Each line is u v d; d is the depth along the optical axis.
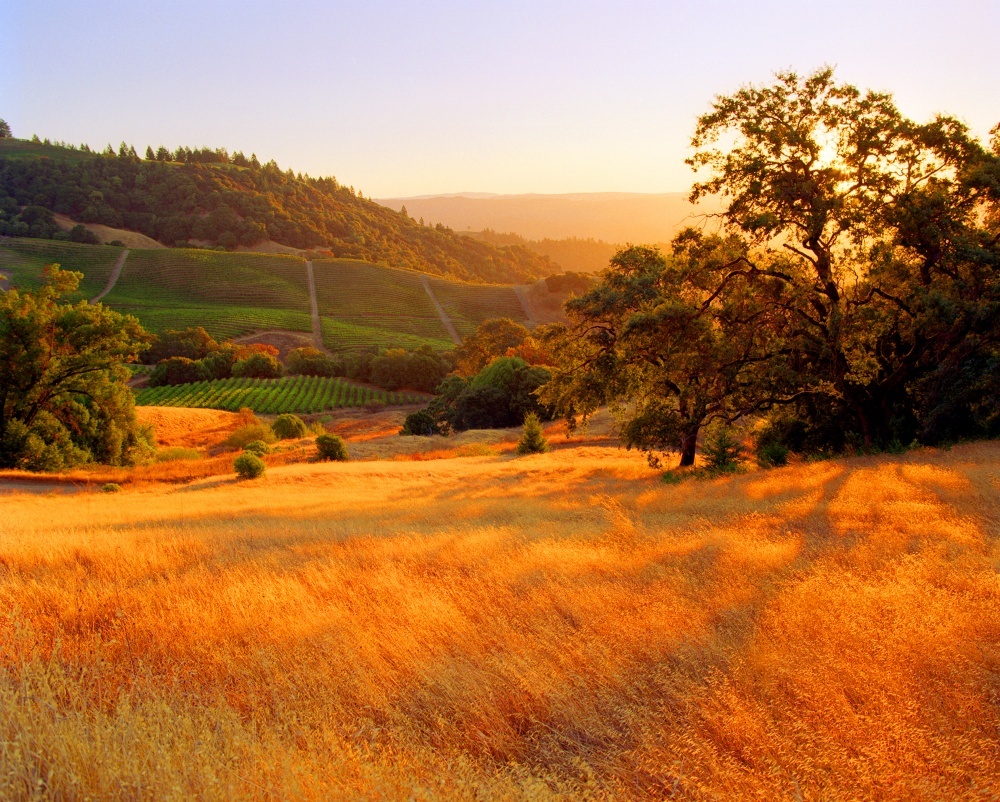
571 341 21.55
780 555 6.71
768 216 15.88
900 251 18.09
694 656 3.99
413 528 10.90
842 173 16.67
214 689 3.68
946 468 12.36
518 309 178.75
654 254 21.45
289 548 8.62
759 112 16.72
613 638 4.29
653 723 3.28
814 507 9.98
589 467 26.61
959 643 3.97
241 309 153.75
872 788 2.76
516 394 58.56
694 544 7.42
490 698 3.56
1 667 3.66
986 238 17.20
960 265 17.53
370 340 135.25
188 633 4.57
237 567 6.79
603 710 3.47
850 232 16.67
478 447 39.66
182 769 2.62
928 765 2.89
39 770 2.56
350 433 67.12
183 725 3.08
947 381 17.27
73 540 8.88
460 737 3.28
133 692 3.59
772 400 19.31
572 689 3.63
